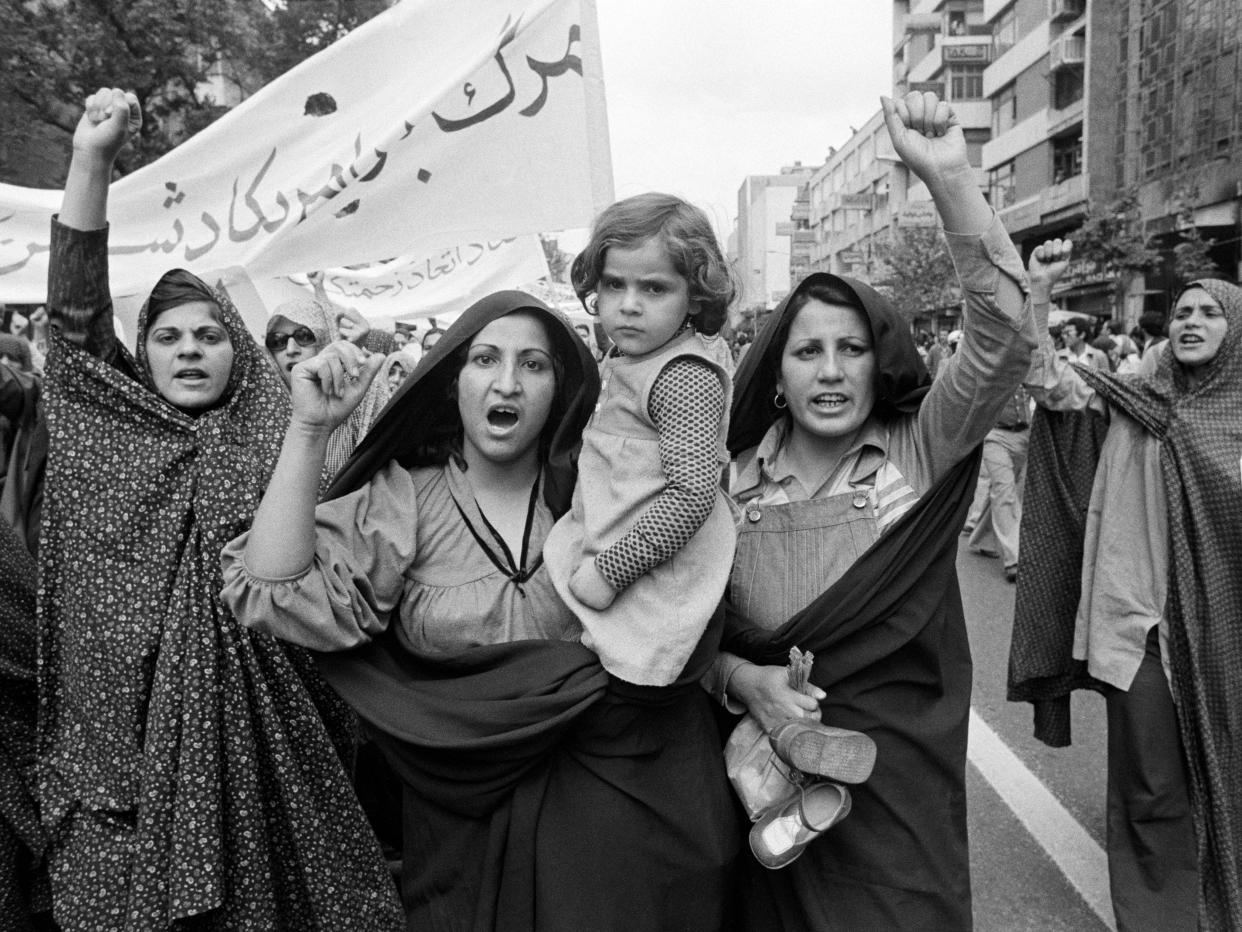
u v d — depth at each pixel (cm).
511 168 332
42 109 1477
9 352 485
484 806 180
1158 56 2950
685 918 183
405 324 891
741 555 215
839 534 206
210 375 222
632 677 168
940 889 193
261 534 168
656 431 180
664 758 182
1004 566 713
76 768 209
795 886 197
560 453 198
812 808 178
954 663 206
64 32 1440
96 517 209
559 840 177
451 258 611
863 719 197
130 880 201
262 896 204
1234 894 260
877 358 201
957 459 199
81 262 213
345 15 1858
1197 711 267
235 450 216
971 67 4869
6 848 227
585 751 179
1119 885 271
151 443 212
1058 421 315
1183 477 279
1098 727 430
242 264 320
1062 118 3659
